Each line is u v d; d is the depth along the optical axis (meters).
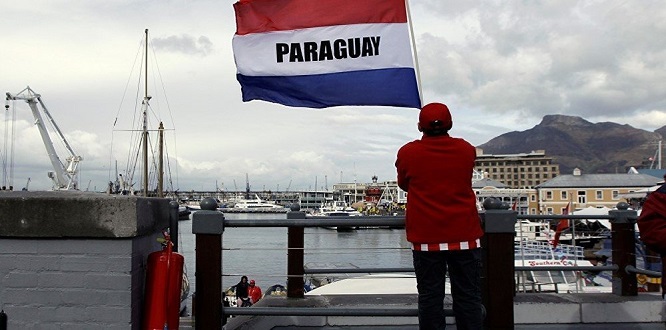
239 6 5.17
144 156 60.59
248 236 61.88
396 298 5.52
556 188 74.25
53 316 3.69
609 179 74.62
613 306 5.44
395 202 124.44
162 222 4.28
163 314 3.83
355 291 8.55
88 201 3.67
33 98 49.91
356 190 198.62
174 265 3.91
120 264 3.69
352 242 48.59
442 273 3.84
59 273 3.71
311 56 5.09
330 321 5.22
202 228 4.11
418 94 5.04
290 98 5.16
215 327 4.08
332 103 5.14
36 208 3.68
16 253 3.72
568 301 5.43
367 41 5.07
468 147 3.84
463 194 3.77
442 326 3.91
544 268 5.74
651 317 5.44
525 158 162.25
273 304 5.34
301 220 4.10
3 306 3.71
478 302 3.88
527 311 5.36
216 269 4.11
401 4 5.06
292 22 5.10
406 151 3.87
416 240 3.79
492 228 4.18
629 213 5.85
